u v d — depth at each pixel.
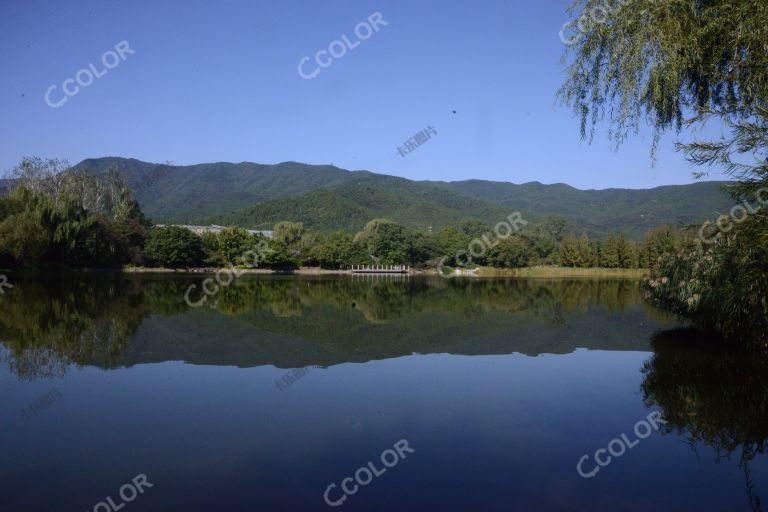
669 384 9.70
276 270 68.81
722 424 7.51
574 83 9.95
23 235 43.19
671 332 16.02
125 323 16.64
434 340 14.45
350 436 6.99
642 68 8.91
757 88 8.11
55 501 5.22
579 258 77.81
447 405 8.38
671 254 16.17
